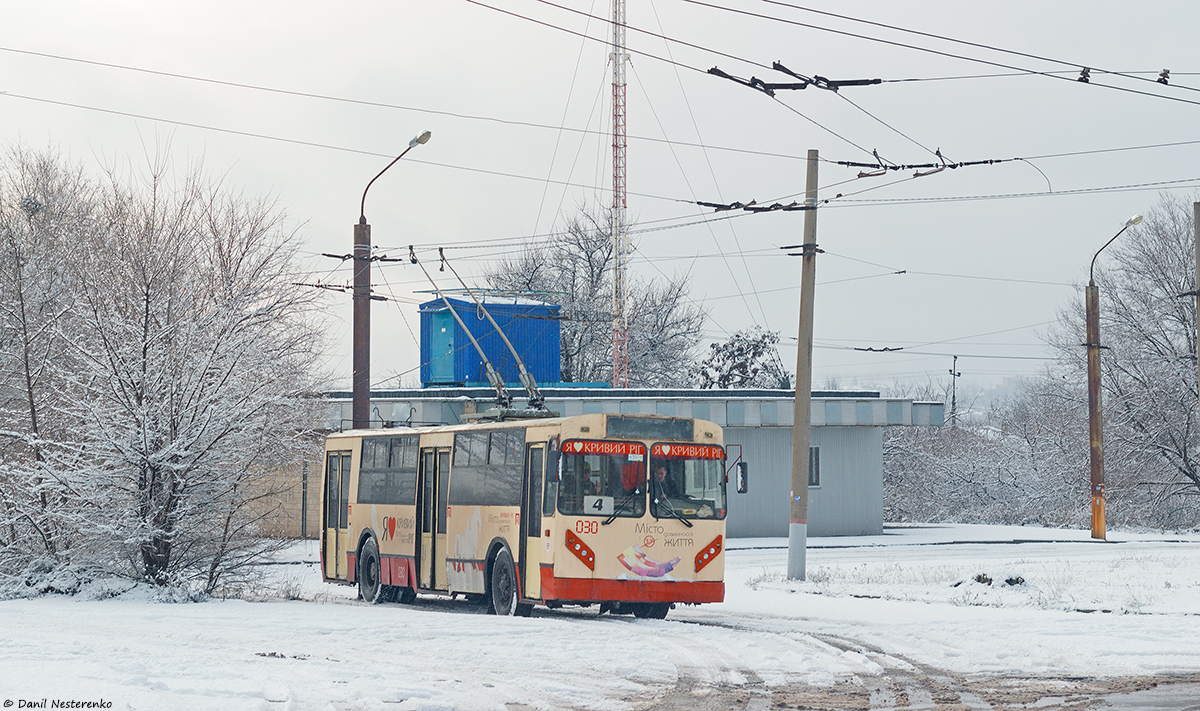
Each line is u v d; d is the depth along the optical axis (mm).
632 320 73250
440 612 19969
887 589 23547
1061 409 62031
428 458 22688
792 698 11297
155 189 23578
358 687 11016
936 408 46938
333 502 26734
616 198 69812
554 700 10953
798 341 27031
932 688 11898
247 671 11742
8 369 24750
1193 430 53438
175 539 22141
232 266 23438
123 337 21953
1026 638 15477
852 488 47562
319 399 24156
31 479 21562
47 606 19594
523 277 71938
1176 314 54344
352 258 28828
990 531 51750
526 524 19016
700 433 19125
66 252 27531
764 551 39000
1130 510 55312
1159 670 12906
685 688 11844
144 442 21406
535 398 21641
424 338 53594
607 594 18109
